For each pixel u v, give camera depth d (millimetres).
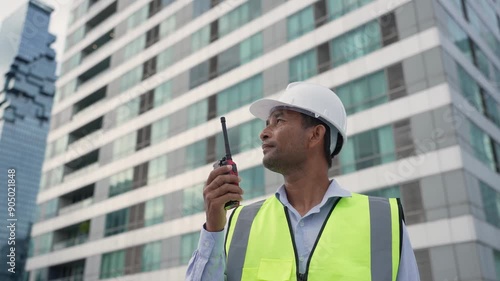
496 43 21828
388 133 16812
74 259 27234
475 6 20859
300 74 20156
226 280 1845
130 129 27688
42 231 30922
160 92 26781
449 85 16094
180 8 27891
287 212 1924
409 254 1770
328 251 1730
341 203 1916
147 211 24297
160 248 22656
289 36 21344
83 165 32406
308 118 2076
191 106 24547
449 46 17234
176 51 26844
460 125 15742
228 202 1713
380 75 17781
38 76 50250
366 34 18734
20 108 48219
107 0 34188
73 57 35531
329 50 19688
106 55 31969
